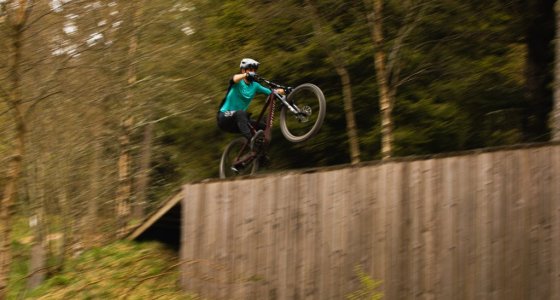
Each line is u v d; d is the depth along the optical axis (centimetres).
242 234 963
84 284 1088
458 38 1450
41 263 1226
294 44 1511
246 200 965
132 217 1898
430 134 1430
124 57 1391
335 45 1419
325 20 1456
